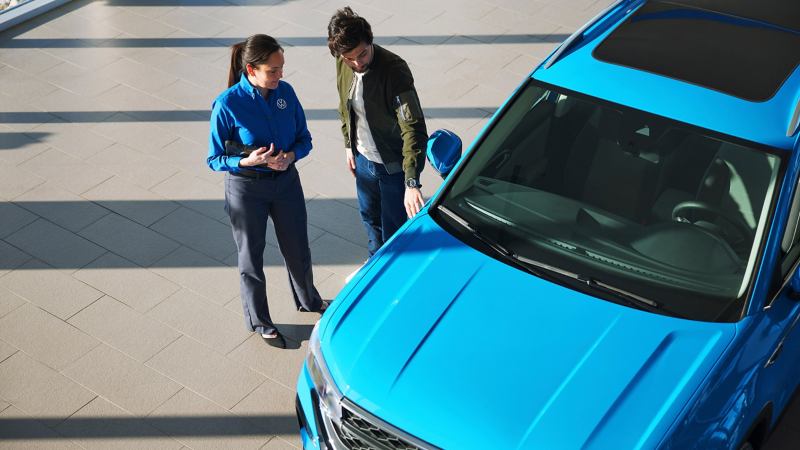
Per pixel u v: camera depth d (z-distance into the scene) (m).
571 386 2.66
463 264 3.19
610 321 2.89
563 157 3.47
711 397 2.65
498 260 3.19
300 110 4.02
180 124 6.30
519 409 2.61
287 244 4.23
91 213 5.38
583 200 3.35
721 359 2.73
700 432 2.60
